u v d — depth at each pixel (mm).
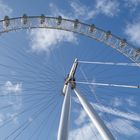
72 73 30156
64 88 29969
